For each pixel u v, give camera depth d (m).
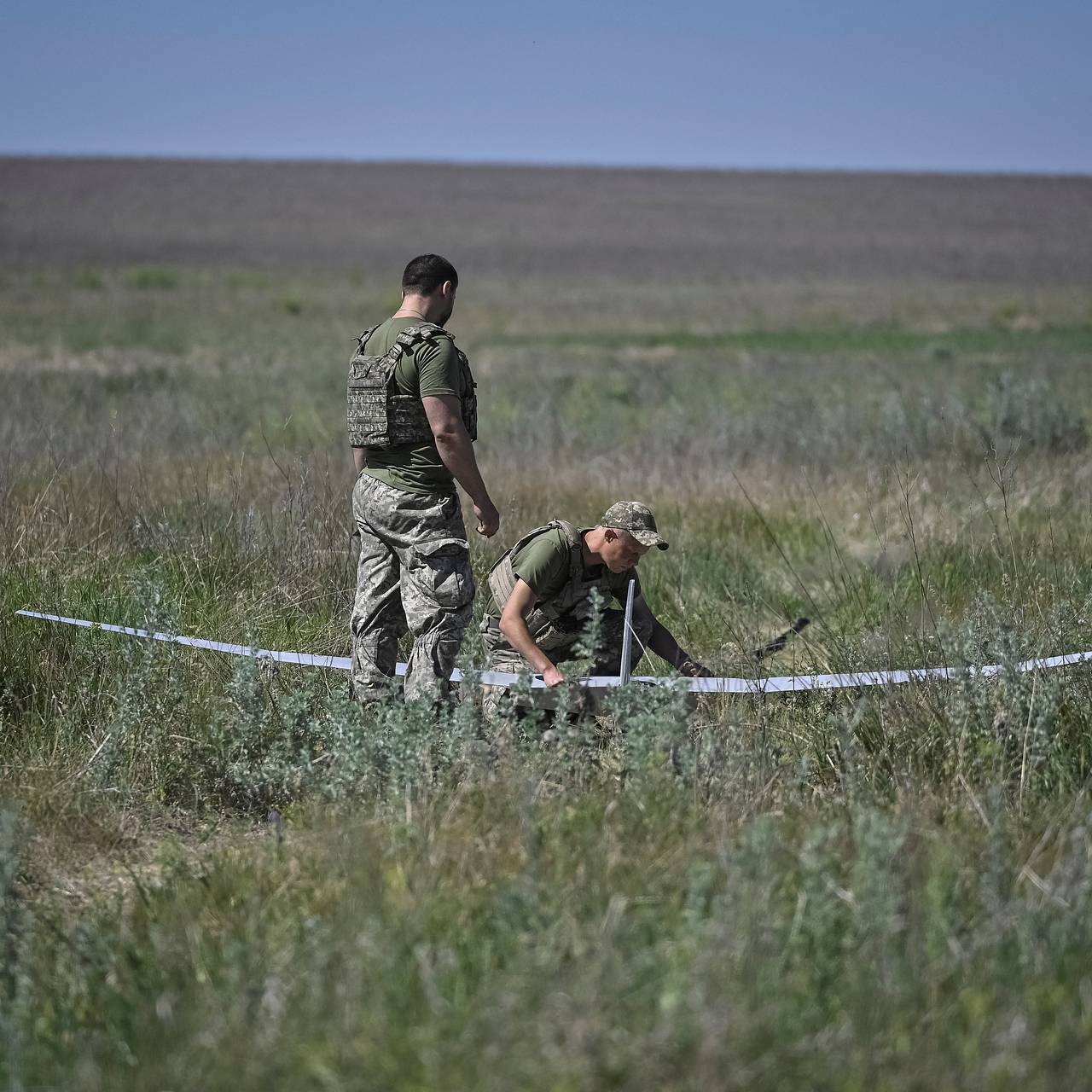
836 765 16.44
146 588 19.02
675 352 101.62
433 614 17.50
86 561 24.28
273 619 22.58
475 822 14.10
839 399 57.91
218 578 24.08
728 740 16.38
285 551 24.73
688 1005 9.36
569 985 9.88
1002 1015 9.59
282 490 28.17
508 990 9.85
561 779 15.53
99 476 31.28
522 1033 9.23
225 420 46.69
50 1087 9.62
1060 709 17.14
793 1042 9.36
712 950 9.91
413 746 15.60
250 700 17.00
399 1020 9.73
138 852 15.05
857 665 19.48
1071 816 13.79
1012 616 19.31
